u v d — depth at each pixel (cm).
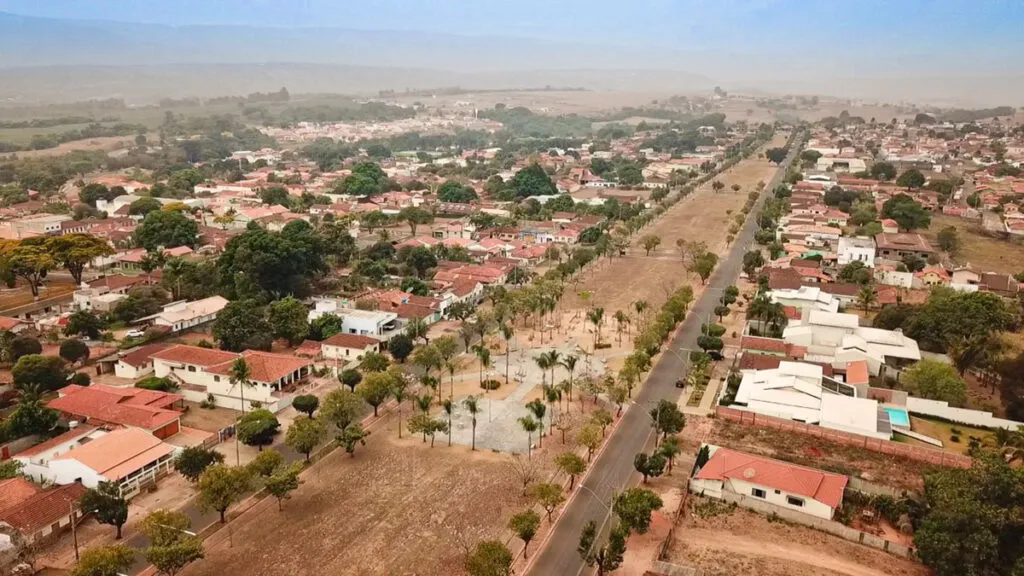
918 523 8425
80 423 10719
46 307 16875
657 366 13838
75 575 6856
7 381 12075
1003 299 16650
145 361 12862
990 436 10144
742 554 8038
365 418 11544
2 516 7862
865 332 13962
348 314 15425
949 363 13300
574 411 11788
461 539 8281
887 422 10906
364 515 8750
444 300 17000
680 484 9569
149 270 18900
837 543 8281
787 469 9162
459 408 11844
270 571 7681
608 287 19650
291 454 10262
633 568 7781
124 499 8544
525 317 16425
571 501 9138
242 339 14025
